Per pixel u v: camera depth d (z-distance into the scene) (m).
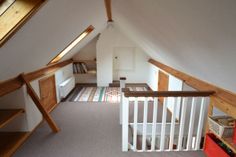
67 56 4.36
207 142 1.99
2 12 1.18
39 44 1.87
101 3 2.13
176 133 3.00
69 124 2.95
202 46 1.16
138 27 2.35
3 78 1.96
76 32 2.69
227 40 0.85
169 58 2.71
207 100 2.41
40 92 3.00
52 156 2.15
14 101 2.45
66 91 4.24
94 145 2.36
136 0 1.32
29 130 2.60
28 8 1.18
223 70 1.29
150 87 5.24
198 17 0.86
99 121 3.07
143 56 5.54
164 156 2.05
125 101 2.00
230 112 1.65
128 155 2.11
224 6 0.63
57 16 1.55
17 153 2.19
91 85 5.59
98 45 5.13
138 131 3.08
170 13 1.08
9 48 1.39
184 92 1.92
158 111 3.55
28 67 2.37
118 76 5.73
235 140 1.59
